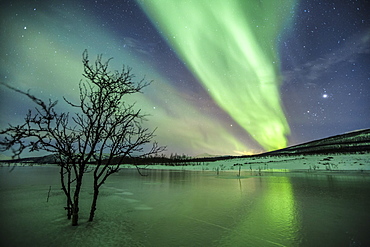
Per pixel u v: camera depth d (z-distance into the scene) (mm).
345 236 7141
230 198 14992
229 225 8602
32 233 7348
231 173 46156
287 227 8234
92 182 27312
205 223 8875
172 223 8867
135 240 6844
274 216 9938
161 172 53938
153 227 8289
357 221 8906
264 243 6617
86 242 6594
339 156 61094
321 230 7801
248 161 79688
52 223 8586
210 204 12953
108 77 7984
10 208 11469
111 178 34156
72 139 7961
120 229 7973
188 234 7457
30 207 11750
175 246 6367
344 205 11945
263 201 13625
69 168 8859
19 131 6297
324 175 32438
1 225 8219
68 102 7477
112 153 8422
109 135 8047
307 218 9469
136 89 8391
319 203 12570
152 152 8336
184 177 36344
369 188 18281
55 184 23734
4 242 6484
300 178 29109
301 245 6430
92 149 8266
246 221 9156
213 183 25703
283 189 18984
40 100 6672
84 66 7578
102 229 7914
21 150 5922
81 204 12969
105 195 16594
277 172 43688
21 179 29141
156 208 11898
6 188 20125
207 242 6727
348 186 19781
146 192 18391
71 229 7836
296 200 13648
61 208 11578
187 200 14352
